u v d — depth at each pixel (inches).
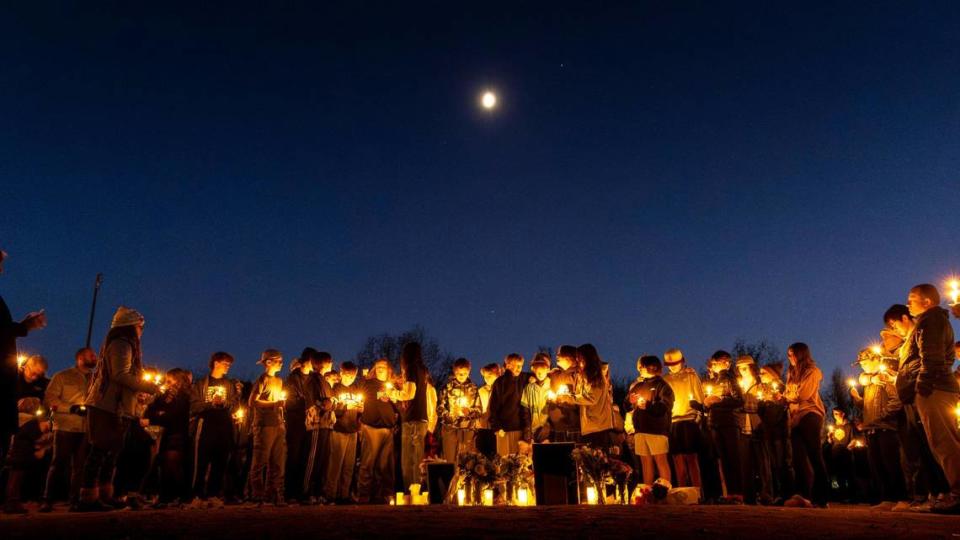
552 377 440.8
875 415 399.5
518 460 387.5
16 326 249.3
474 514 261.6
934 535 202.7
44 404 379.2
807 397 383.6
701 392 433.4
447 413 479.5
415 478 437.7
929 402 301.9
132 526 221.5
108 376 327.9
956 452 295.7
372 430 430.3
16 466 370.9
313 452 450.9
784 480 454.3
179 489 409.7
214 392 410.6
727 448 411.8
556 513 264.4
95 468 320.5
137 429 425.7
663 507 298.7
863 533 206.5
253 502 395.5
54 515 265.9
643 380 415.5
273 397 406.0
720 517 248.7
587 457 361.1
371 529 214.4
